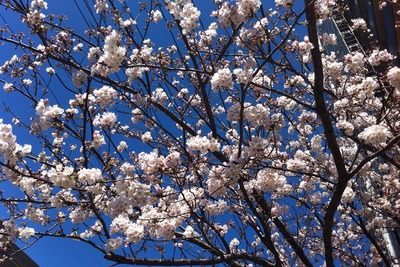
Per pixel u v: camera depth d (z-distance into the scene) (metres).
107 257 5.86
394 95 6.01
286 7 5.21
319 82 5.00
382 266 10.77
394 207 7.85
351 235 9.95
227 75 4.36
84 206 5.38
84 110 5.05
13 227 6.04
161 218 4.80
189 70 5.16
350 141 8.52
